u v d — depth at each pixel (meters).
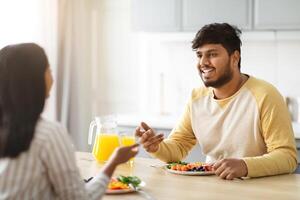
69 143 1.06
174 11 3.43
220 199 1.38
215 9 3.30
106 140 1.95
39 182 1.03
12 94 1.00
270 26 3.16
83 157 2.09
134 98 4.08
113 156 1.21
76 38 3.89
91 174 1.74
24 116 0.99
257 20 3.19
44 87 1.04
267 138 1.90
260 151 1.97
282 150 1.80
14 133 0.98
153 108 4.00
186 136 2.17
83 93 3.99
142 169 1.83
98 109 4.20
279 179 1.66
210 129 2.07
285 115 1.90
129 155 1.23
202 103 2.13
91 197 1.11
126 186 1.47
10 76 1.00
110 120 2.03
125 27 4.06
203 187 1.53
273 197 1.40
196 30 3.38
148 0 3.51
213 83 1.97
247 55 3.63
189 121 2.18
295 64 3.48
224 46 1.93
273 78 3.56
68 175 1.03
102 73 4.18
